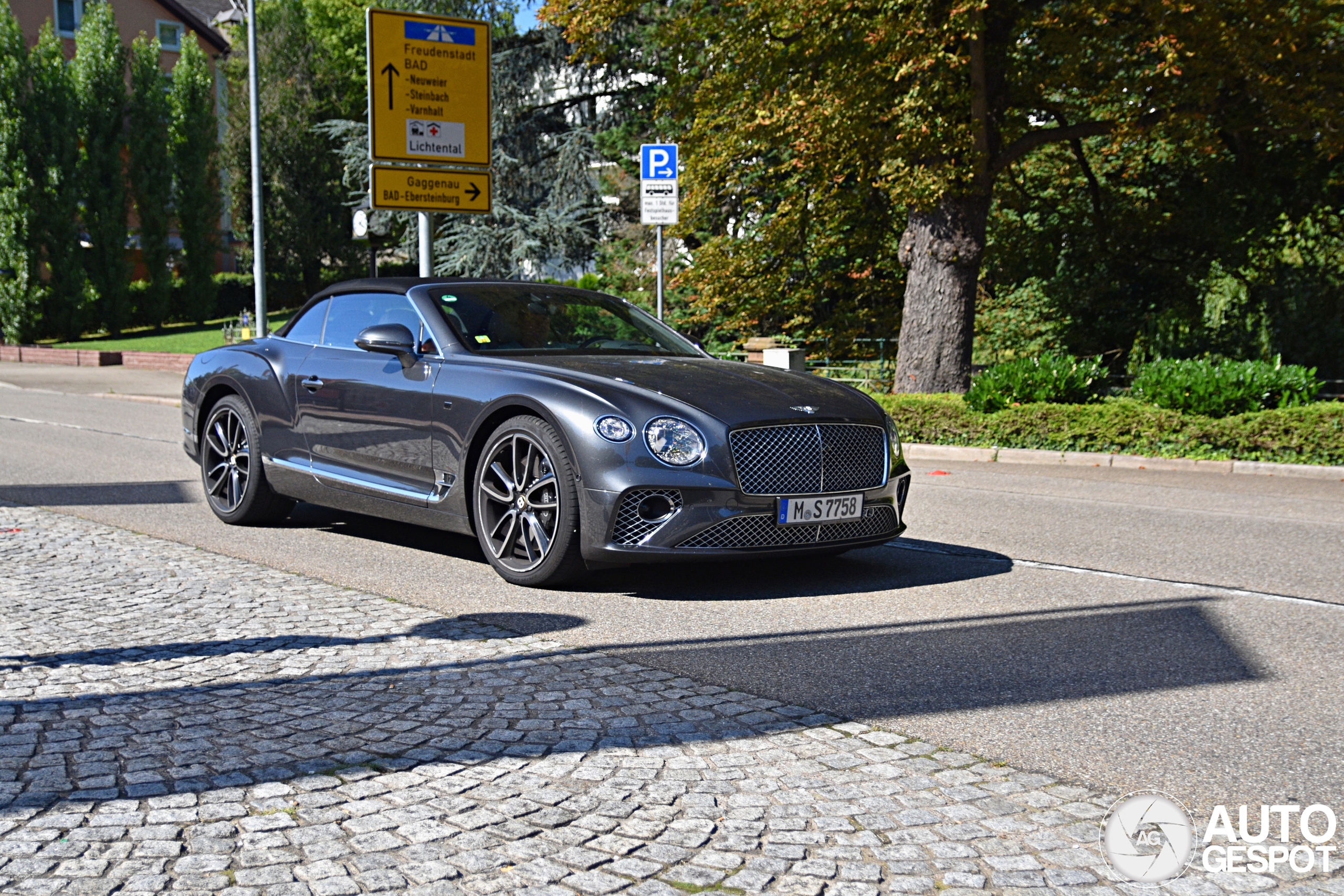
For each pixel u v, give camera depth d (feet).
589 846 9.37
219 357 26.25
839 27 46.26
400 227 131.34
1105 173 63.98
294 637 15.74
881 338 70.03
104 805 10.00
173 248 142.20
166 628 16.12
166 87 142.31
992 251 65.41
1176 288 61.46
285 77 158.61
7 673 13.88
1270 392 39.86
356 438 22.43
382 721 12.30
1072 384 43.91
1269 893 8.80
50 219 126.72
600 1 52.80
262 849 9.21
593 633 16.31
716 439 18.03
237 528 25.38
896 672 14.55
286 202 156.56
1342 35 48.85
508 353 21.15
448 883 8.70
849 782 10.85
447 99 42.42
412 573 20.48
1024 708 13.19
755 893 8.63
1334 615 17.93
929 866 9.14
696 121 57.93
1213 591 19.69
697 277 67.15
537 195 102.99
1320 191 57.21
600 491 17.95
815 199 60.54
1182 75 46.37
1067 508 29.66
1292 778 11.16
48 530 24.32
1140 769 11.33
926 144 45.68
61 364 106.83
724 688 13.71
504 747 11.55
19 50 125.49
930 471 38.52
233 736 11.75
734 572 20.90
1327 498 31.99
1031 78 48.37
